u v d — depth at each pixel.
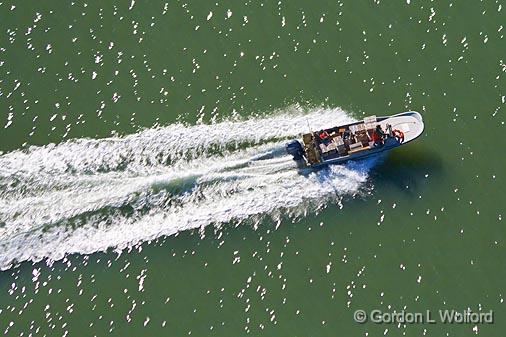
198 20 108.50
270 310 92.56
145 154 101.19
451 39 107.38
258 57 106.44
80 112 102.81
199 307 92.94
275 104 104.25
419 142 102.12
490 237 96.75
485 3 109.06
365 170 101.38
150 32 107.62
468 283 94.31
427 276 94.69
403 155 101.88
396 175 100.88
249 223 98.00
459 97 104.25
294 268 95.06
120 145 101.31
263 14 108.88
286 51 106.81
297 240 96.81
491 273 94.75
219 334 91.38
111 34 107.38
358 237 97.06
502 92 104.31
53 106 103.06
